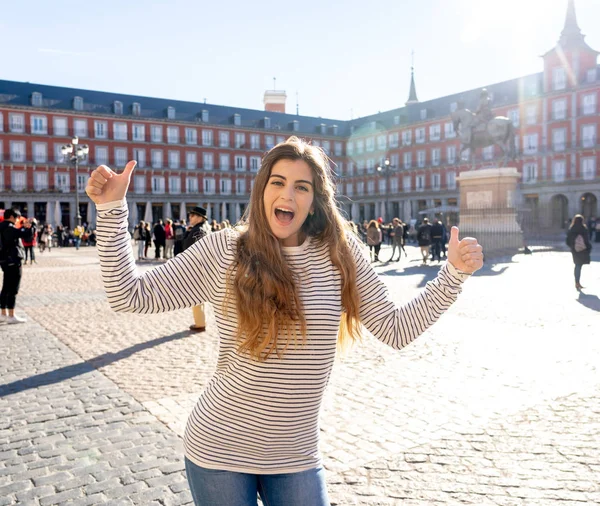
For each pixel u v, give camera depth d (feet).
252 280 5.28
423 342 23.00
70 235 132.16
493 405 15.35
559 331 24.59
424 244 60.39
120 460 12.12
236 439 5.44
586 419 14.15
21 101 181.27
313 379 5.48
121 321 29.32
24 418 14.74
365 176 231.71
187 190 207.92
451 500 10.27
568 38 165.37
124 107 198.80
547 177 167.43
